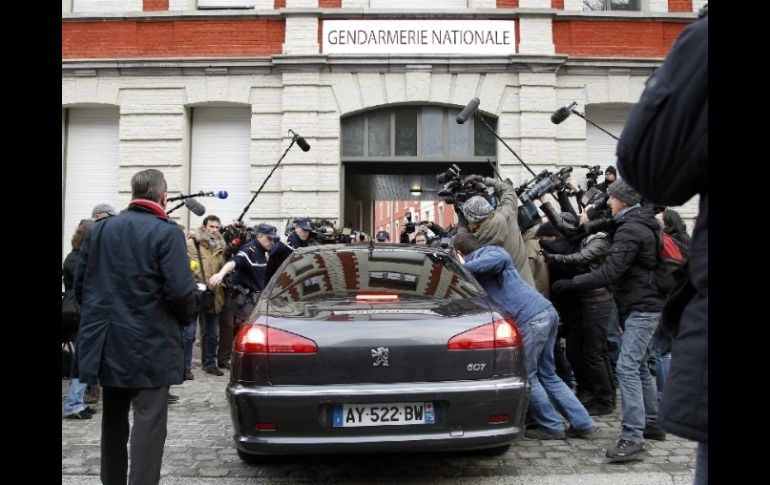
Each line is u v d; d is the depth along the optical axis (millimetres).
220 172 11672
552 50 11352
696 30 1440
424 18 11328
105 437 3307
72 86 11430
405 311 3508
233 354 3469
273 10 11406
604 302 5391
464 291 3900
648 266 4242
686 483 3713
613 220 4516
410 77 11250
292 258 4430
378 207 40812
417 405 3316
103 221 3314
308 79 11219
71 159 11797
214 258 7449
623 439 4184
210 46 11508
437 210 34031
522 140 11203
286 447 3240
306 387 3287
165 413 3236
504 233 4914
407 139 11516
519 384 3443
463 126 11508
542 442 4605
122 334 3123
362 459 4199
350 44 11305
